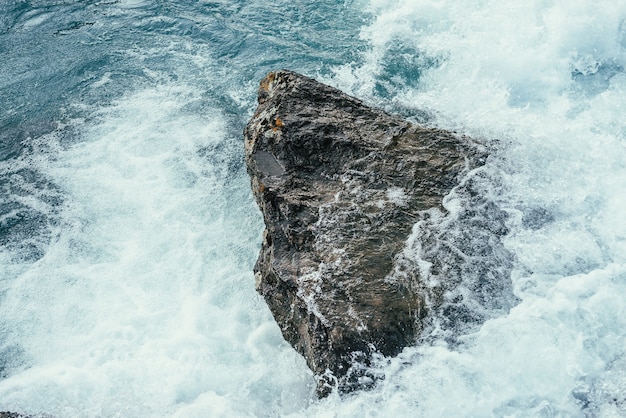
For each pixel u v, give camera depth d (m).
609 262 5.39
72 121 8.44
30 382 5.44
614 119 7.05
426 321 4.92
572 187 5.97
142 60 9.52
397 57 8.87
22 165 7.77
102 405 5.22
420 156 6.07
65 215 7.05
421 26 9.29
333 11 10.03
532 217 5.67
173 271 6.36
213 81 9.04
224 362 5.50
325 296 5.08
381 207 5.64
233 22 10.09
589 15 7.88
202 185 7.34
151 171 7.57
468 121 7.39
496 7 8.84
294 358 5.52
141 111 8.55
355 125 6.32
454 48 8.66
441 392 4.59
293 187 5.86
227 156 7.75
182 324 5.83
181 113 8.48
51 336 5.82
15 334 5.86
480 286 5.12
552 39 7.96
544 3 8.33
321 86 6.74
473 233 5.47
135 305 6.05
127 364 5.51
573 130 6.88
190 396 5.25
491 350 4.75
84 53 9.70
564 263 5.35
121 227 6.87
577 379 4.61
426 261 5.25
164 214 6.98
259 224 6.84
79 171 7.62
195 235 6.72
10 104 8.83
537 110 7.46
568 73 7.77
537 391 4.57
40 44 9.94
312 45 9.41
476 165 6.02
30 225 6.96
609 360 4.71
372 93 8.30
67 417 5.16
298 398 5.19
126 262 6.48
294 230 5.55
